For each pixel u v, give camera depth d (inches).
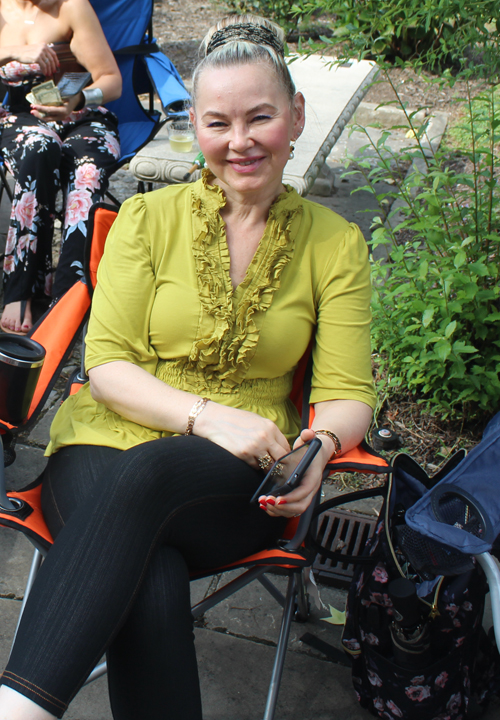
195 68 61.1
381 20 96.8
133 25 144.3
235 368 64.2
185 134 127.9
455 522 56.1
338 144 195.0
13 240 121.0
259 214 64.3
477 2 90.9
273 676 63.5
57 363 70.5
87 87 131.7
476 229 99.9
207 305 63.0
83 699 70.2
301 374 72.5
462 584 61.4
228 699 71.5
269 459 58.4
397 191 173.5
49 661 45.4
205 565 59.0
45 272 127.9
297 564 56.5
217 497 55.7
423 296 105.6
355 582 67.8
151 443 55.1
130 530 50.0
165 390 61.9
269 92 59.1
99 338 64.4
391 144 195.6
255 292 63.1
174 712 48.9
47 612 46.9
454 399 106.2
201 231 63.7
